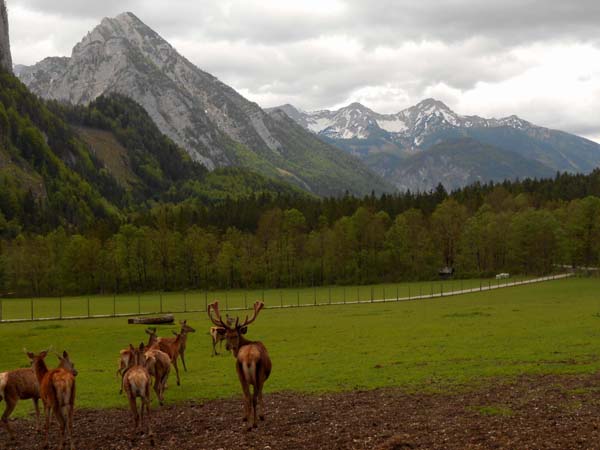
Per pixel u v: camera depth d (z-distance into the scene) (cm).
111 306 11006
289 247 16638
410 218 18300
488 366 3103
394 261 16788
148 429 1994
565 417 1997
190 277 16625
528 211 16212
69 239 17462
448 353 3669
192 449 1855
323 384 2845
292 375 3141
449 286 13438
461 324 5550
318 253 16875
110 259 16088
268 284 16212
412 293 12106
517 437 1800
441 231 17850
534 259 15612
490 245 16350
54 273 15925
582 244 14450
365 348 4178
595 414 2019
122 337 5588
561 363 3086
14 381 2120
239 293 14138
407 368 3178
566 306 7231
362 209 17400
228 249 16212
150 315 8719
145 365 2317
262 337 5291
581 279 12794
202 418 2262
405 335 4881
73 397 1900
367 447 1786
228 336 2067
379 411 2222
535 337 4247
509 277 15025
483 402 2273
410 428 1958
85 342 5325
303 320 6938
